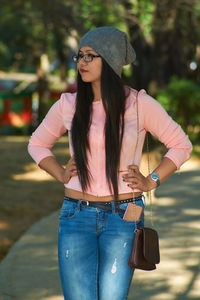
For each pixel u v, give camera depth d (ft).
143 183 14.40
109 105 14.23
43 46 144.66
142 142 14.88
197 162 68.69
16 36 134.62
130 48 14.80
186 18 81.35
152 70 75.00
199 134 82.64
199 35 83.82
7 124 132.77
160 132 14.82
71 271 14.34
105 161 14.30
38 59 147.43
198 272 25.76
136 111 14.53
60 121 15.44
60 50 159.84
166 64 99.55
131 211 14.43
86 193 14.56
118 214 14.43
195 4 72.54
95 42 14.37
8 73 224.94
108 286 14.15
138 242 14.25
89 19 73.46
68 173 14.71
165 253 28.99
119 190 14.43
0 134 131.44
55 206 44.75
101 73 14.40
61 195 49.65
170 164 14.78
